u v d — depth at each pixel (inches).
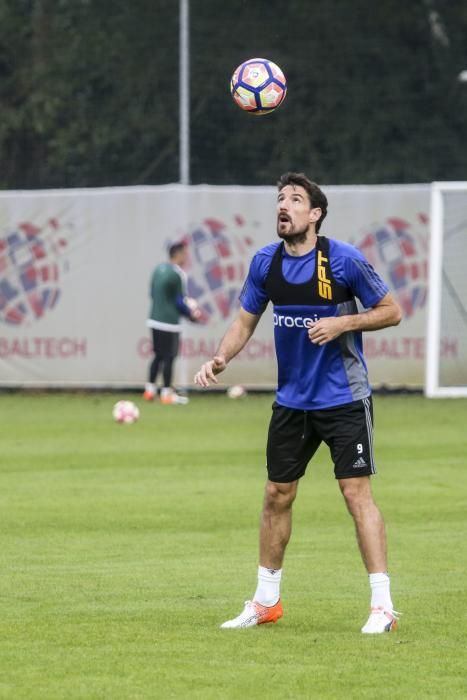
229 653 864.3
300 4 4330.7
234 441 2150.6
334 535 1339.8
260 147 4264.3
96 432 2297.0
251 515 1453.0
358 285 933.2
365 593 1066.1
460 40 4372.5
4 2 4569.4
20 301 3179.1
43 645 887.1
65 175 4352.9
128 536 1330.0
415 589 1077.8
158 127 4311.0
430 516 1446.9
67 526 1385.3
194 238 3061.0
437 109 4347.9
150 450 2032.5
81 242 3129.9
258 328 3075.8
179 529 1366.9
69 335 3154.5
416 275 3034.0
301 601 1035.9
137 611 997.2
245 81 1136.8
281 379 952.3
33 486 1665.8
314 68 4328.3
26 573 1145.4
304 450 948.6
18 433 2290.8
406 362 3043.8
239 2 4323.3
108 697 762.2
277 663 839.7
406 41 4365.2
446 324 3036.4
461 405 2817.4
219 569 1163.9
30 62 4505.4
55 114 4384.8
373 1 4343.0
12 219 3174.2
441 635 916.6
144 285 3090.6
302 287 933.2
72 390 3312.0
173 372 3031.5
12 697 762.2
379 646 884.0
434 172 4311.0
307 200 930.7
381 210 3043.8
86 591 1071.6
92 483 1689.2
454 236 3021.7
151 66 4372.5
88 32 4451.3
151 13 4397.1
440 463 1876.2
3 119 4397.1
